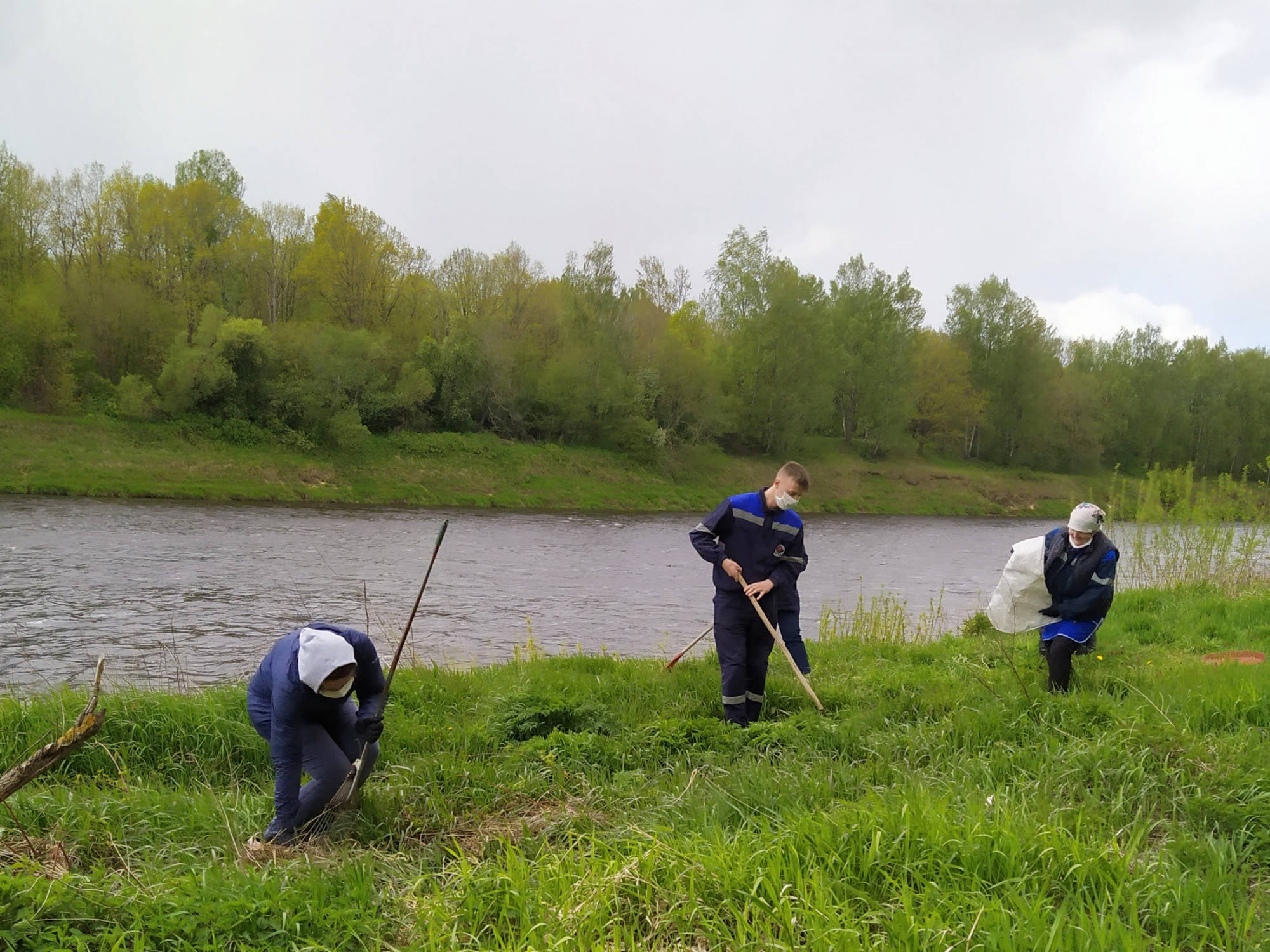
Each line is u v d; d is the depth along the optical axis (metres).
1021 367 66.44
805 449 60.84
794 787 4.66
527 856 4.11
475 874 3.70
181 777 5.79
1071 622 7.23
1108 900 3.25
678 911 3.31
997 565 28.81
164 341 45.56
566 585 20.61
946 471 62.22
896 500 56.09
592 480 48.41
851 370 63.12
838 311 64.94
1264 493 16.84
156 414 40.28
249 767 6.04
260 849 4.29
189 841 4.46
